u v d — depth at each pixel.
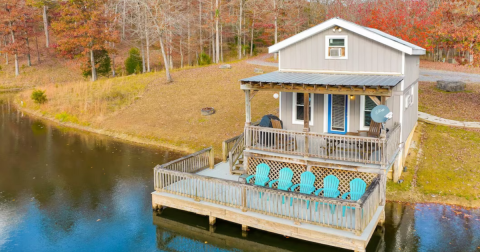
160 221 14.22
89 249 12.36
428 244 11.87
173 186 14.81
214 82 33.62
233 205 13.02
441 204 14.47
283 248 12.16
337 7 46.31
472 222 13.13
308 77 15.09
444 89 25.59
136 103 31.39
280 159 14.52
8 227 13.90
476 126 19.97
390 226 13.09
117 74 50.81
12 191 17.28
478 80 28.20
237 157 17.00
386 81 13.21
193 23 52.09
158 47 60.91
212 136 23.67
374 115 12.57
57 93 37.41
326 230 11.27
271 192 12.07
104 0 51.81
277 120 15.82
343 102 15.65
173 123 26.48
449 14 23.64
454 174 16.00
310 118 16.33
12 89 48.22
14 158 22.14
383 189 12.88
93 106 31.84
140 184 17.88
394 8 35.38
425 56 46.34
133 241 12.84
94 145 24.61
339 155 14.12
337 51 15.69
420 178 15.98
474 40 21.36
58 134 27.52
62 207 15.55
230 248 12.48
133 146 24.23
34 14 60.47
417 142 18.84
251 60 44.44
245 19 58.38
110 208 15.38
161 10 36.50
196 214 14.55
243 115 26.00
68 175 19.23
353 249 10.88
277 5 44.81
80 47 46.31
